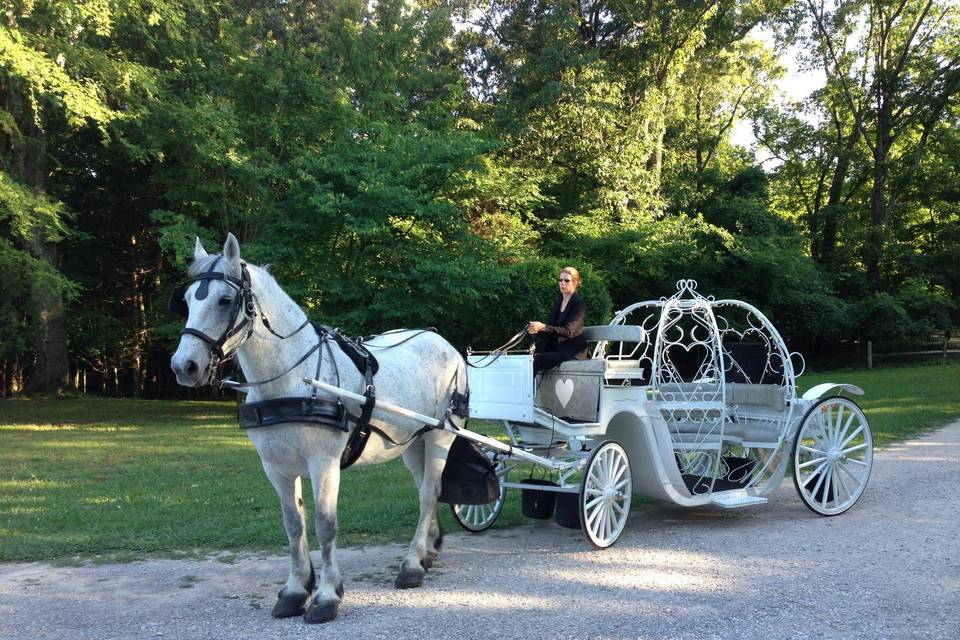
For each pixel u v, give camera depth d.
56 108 17.22
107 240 27.08
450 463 5.86
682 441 7.51
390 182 15.84
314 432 4.61
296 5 27.05
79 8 14.98
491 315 18.77
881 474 9.06
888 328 29.28
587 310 18.50
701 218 25.31
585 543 6.44
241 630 4.48
